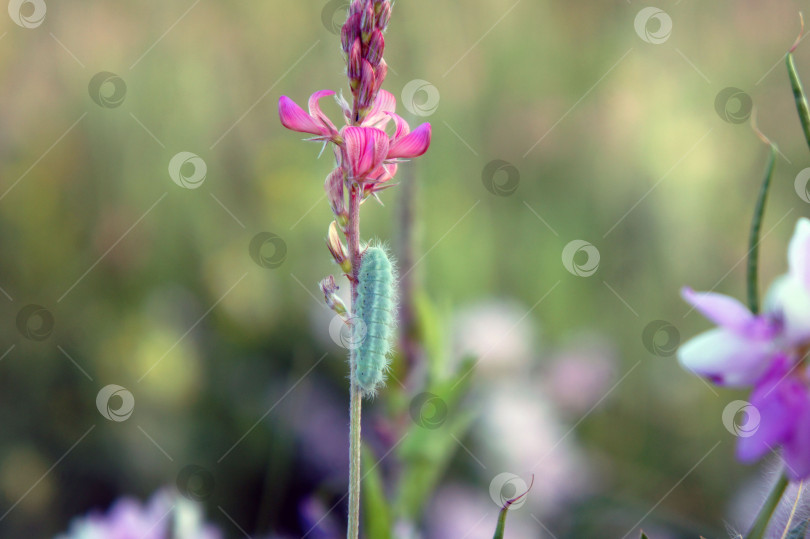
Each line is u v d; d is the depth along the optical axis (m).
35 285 0.78
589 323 0.79
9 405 0.68
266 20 1.01
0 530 0.63
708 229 0.85
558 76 0.99
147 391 0.70
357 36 0.38
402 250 0.47
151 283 0.79
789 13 1.04
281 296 0.77
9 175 0.85
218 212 0.87
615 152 0.93
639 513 0.55
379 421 0.48
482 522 0.57
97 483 0.66
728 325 0.38
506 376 0.66
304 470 0.65
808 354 0.38
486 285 0.80
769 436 0.38
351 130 0.38
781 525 0.38
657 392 0.72
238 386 0.70
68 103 0.90
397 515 0.46
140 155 0.89
